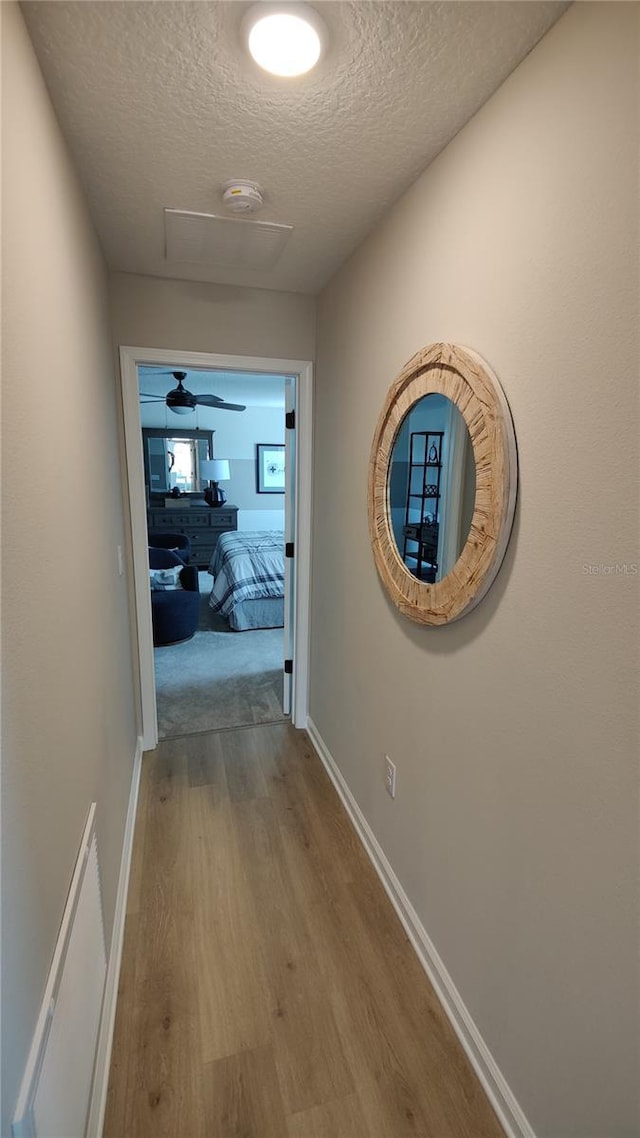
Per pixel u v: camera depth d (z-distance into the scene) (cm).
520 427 102
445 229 128
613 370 81
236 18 93
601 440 83
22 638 75
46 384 95
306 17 91
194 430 716
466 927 129
